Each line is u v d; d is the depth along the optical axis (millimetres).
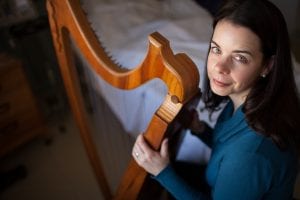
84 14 738
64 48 827
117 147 1400
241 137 611
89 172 1687
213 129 902
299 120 613
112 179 1349
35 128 1794
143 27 1526
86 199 1534
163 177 730
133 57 1195
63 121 2094
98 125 1528
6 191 1603
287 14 1457
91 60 739
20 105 1660
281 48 526
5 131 1643
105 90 1361
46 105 2164
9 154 1825
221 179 624
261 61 534
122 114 1308
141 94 1124
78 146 1872
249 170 572
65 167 1731
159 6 1741
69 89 947
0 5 1665
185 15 1694
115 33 1396
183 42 1341
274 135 573
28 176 1688
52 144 1903
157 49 561
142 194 818
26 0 1731
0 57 1627
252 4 502
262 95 583
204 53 1216
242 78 544
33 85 2199
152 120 667
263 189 592
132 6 1644
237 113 656
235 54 524
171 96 606
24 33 1719
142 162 729
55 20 763
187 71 566
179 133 864
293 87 592
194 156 1012
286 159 604
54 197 1557
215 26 564
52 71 2074
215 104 822
